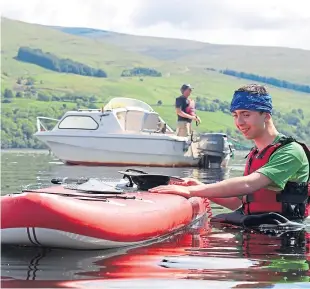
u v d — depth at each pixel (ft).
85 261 11.70
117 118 61.21
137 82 433.07
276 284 10.64
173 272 11.28
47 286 10.02
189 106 61.52
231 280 10.84
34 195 12.06
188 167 60.18
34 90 377.50
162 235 14.71
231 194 16.21
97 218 12.47
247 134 16.72
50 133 61.87
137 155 60.23
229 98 443.73
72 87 400.26
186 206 16.30
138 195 15.55
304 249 13.71
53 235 12.07
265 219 16.44
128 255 12.52
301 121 337.93
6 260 11.48
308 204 17.35
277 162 16.22
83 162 61.57
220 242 14.43
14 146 173.58
